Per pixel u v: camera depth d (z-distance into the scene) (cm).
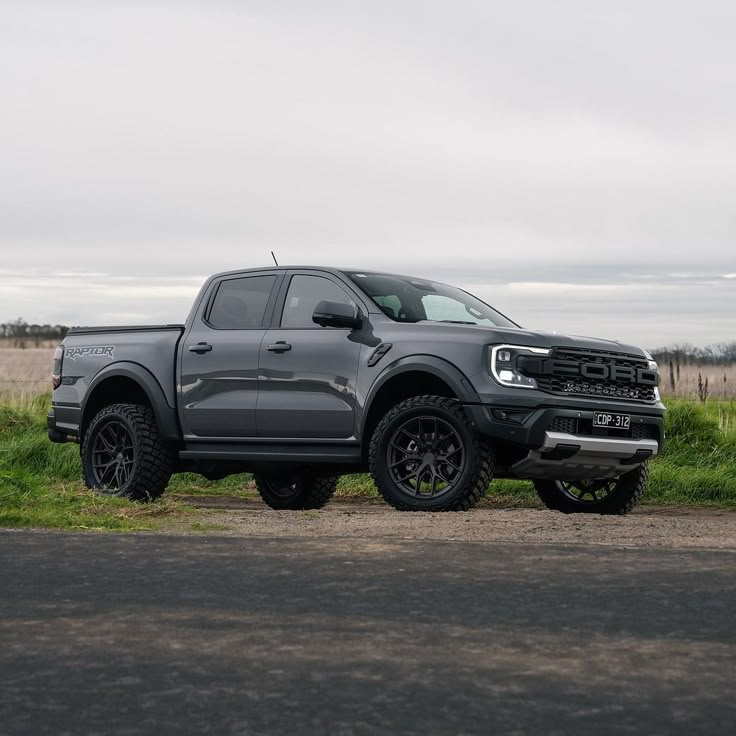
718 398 2170
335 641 344
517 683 292
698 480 1188
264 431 932
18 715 264
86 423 1059
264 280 970
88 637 350
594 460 866
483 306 998
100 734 249
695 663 315
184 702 274
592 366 866
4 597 423
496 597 420
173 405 986
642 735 247
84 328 1080
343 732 250
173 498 1181
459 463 859
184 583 454
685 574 473
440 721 258
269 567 495
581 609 396
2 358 3897
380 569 488
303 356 913
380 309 905
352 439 889
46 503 816
